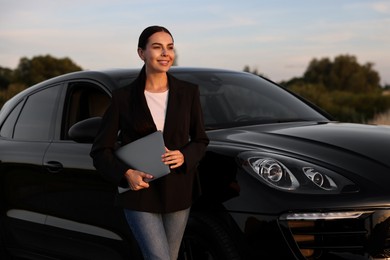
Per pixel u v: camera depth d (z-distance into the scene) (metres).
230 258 3.44
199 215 3.59
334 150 3.66
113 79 4.50
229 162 3.57
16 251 5.04
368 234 3.28
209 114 4.31
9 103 5.52
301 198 3.29
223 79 4.77
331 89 63.31
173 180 3.17
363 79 64.69
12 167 4.98
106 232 4.18
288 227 3.28
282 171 3.41
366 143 3.80
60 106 4.81
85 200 4.30
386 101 32.47
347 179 3.38
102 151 3.21
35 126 5.00
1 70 44.84
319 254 3.29
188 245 3.69
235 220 3.42
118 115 3.21
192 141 3.24
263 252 3.33
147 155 3.10
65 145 4.59
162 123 3.19
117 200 3.24
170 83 3.21
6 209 5.04
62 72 45.66
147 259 3.22
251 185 3.42
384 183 3.38
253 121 4.34
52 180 4.57
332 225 3.27
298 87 32.06
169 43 3.18
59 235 4.55
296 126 4.20
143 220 3.19
